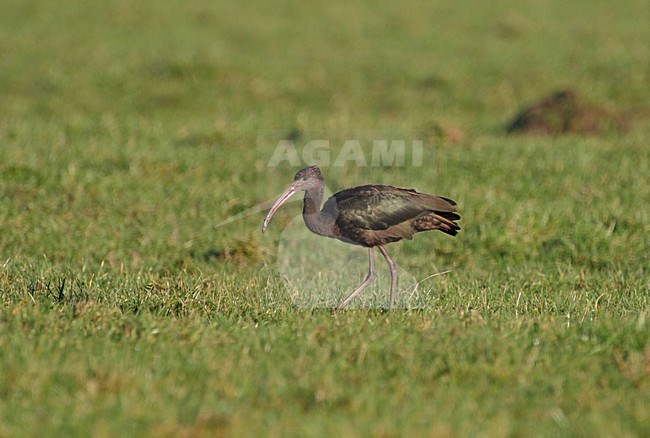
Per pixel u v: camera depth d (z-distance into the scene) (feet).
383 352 29.43
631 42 112.98
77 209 52.49
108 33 113.09
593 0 133.69
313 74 100.48
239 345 29.99
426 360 29.04
